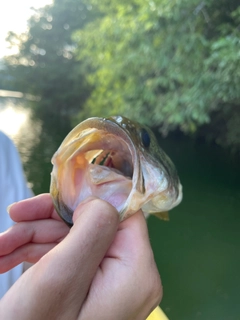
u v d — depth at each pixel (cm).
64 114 1600
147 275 70
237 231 367
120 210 81
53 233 105
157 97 617
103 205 69
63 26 1598
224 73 443
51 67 1593
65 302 59
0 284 134
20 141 919
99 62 811
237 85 442
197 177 576
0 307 55
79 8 1573
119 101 714
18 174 166
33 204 104
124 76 723
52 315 58
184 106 539
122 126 92
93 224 65
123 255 71
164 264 302
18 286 57
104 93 849
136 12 634
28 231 103
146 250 73
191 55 503
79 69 1378
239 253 319
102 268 69
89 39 808
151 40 570
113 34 707
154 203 106
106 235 65
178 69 521
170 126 688
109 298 65
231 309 239
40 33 1619
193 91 495
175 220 400
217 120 716
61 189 90
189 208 435
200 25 529
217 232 366
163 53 543
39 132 1123
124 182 91
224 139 712
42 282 57
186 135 931
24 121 1410
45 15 1627
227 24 490
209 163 681
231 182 543
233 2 512
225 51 431
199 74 498
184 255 318
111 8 773
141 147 98
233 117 628
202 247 334
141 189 86
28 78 1642
